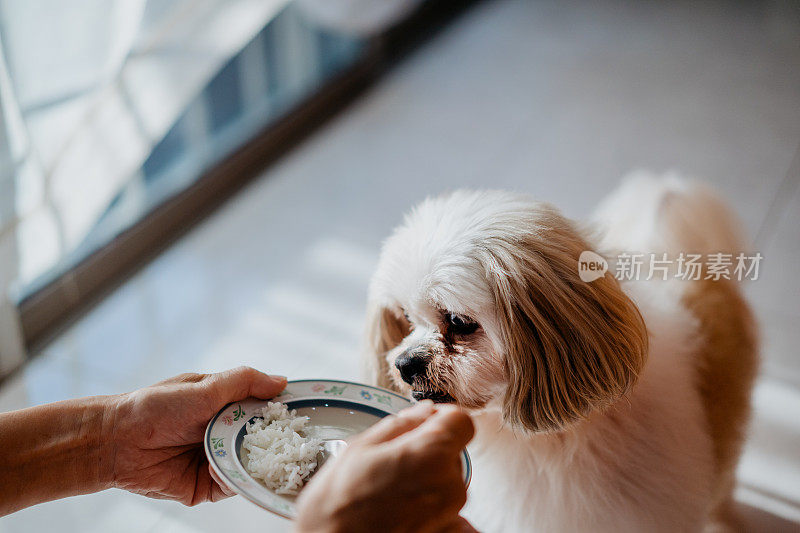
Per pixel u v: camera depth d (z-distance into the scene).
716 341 1.26
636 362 1.03
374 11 3.25
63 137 1.89
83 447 0.98
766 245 2.41
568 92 3.55
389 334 1.20
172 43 2.05
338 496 0.58
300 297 2.30
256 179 2.91
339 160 3.03
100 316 2.24
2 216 1.78
